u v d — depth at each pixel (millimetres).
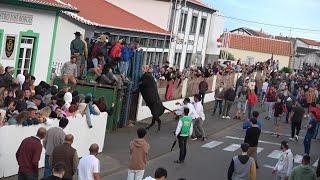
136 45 27344
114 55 25453
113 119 24953
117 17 39375
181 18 48594
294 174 14445
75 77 23391
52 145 13812
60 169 10211
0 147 14750
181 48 49594
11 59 22547
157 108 26609
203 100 35125
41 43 24250
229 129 30141
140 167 14875
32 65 23875
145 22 44875
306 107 35250
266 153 24531
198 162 21281
